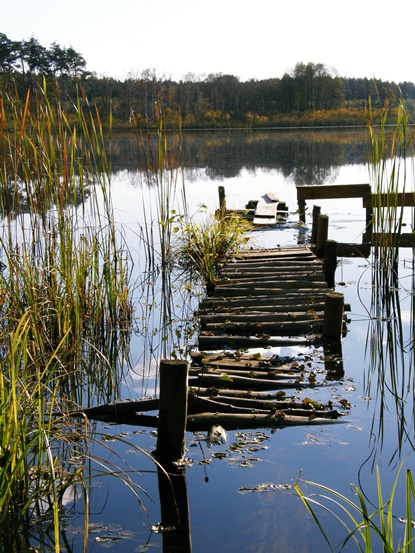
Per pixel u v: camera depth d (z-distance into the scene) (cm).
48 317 459
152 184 1510
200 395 399
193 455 339
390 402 400
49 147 502
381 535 198
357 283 682
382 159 671
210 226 775
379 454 337
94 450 346
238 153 2398
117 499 301
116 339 536
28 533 274
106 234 571
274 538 269
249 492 304
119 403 386
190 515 287
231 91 4762
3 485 252
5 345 393
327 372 446
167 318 590
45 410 366
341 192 962
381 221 654
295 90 4909
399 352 488
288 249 778
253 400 390
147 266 764
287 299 576
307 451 341
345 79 5531
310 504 293
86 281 541
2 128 457
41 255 494
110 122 570
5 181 462
